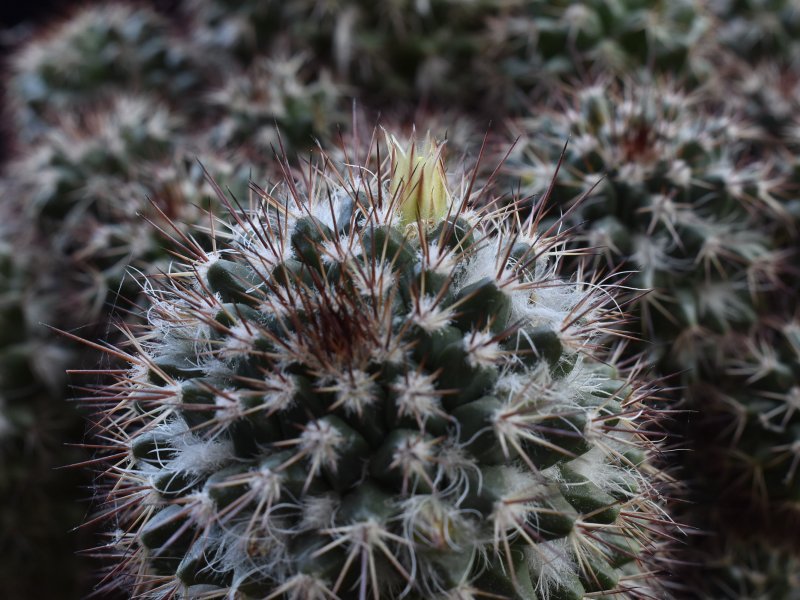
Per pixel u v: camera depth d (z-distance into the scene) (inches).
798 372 8.0
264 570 5.7
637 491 6.4
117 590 7.5
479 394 5.9
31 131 11.0
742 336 8.0
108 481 6.9
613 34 9.4
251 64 10.6
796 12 10.6
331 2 10.0
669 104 8.4
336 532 5.6
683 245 7.7
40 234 9.7
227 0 10.6
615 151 7.8
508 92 9.7
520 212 7.8
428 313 5.9
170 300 6.6
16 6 15.8
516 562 5.9
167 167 8.6
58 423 9.1
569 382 6.2
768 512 8.0
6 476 8.9
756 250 8.0
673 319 7.7
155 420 6.2
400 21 10.0
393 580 5.7
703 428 8.1
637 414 6.4
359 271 6.0
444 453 5.7
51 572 9.2
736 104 9.4
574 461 6.1
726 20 10.8
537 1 9.5
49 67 10.9
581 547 6.1
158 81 10.9
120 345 7.1
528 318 6.1
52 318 9.4
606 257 7.5
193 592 6.1
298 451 5.7
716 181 7.8
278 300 6.0
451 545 5.6
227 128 9.2
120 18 11.1
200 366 6.3
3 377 9.0
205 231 7.1
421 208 6.4
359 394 5.7
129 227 8.3
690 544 8.2
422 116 9.3
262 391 5.8
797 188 8.6
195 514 5.7
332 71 10.3
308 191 6.8
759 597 8.2
